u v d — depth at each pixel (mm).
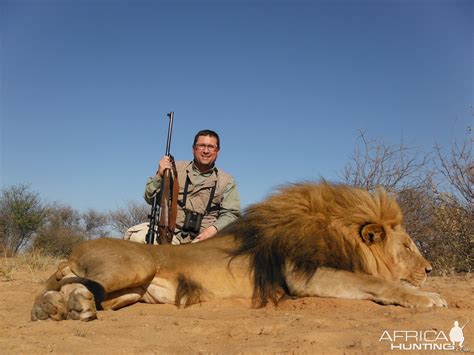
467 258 4926
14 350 1616
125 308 2574
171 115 3373
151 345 1722
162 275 2645
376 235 2713
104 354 1597
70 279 2350
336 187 2846
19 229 9523
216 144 3469
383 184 5953
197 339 1844
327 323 2021
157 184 3355
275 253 2646
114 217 12891
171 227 3246
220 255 2713
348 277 2496
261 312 2391
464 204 5188
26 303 2770
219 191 3465
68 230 9719
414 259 2811
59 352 1597
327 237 2643
